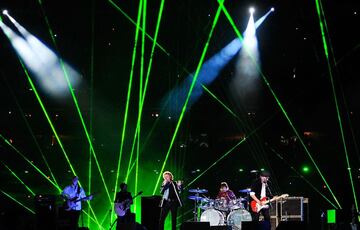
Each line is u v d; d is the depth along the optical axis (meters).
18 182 27.64
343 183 24.72
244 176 27.25
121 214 13.77
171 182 14.70
